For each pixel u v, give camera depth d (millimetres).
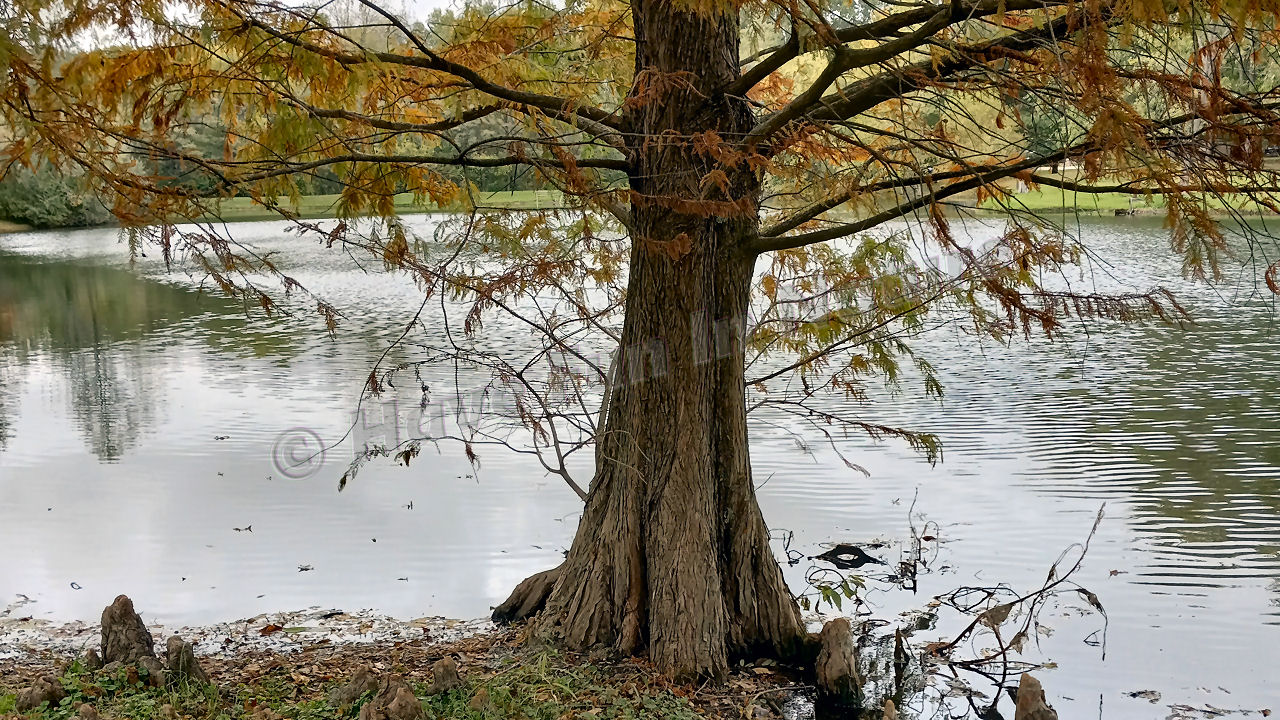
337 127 6840
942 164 7098
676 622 7387
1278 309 23812
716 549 7543
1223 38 4898
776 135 6164
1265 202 5062
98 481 13023
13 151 5301
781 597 7738
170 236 5762
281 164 6023
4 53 4734
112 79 5824
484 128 8008
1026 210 6254
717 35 6961
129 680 6844
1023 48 5602
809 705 7117
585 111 6832
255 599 9391
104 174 5465
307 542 10742
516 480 12969
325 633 8539
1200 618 8633
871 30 5730
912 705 7270
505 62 7094
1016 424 15023
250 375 20188
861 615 8961
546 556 10477
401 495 12375
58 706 6441
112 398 18266
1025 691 6523
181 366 21438
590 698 6820
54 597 9531
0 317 29609
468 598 9336
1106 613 8844
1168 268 29375
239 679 7355
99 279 38719
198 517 11656
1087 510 11375
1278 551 10117
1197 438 14094
